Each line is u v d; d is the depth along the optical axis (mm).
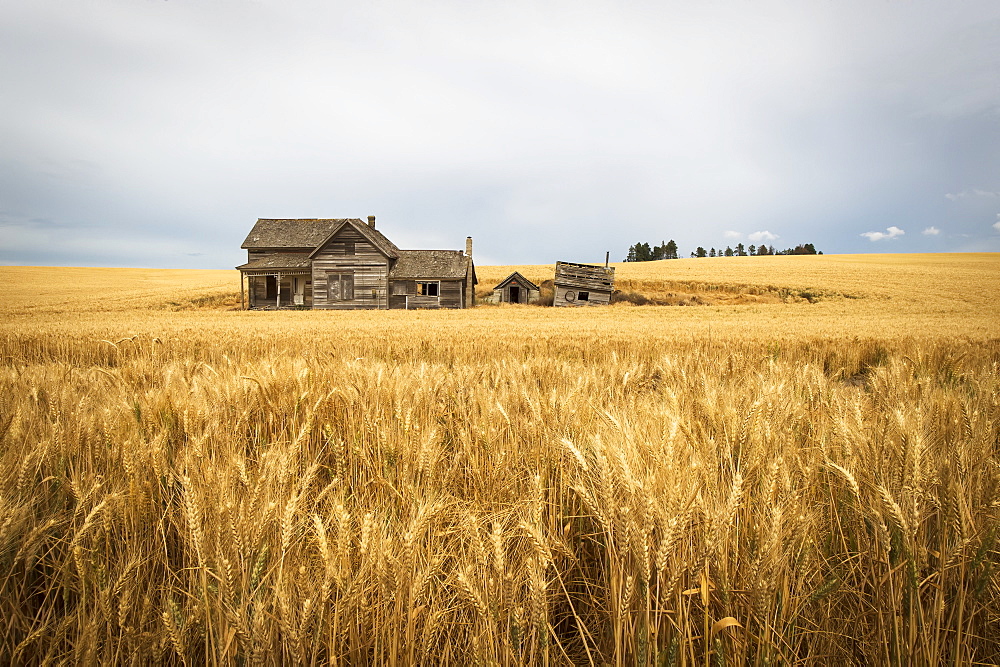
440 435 3213
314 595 1785
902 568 1859
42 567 2359
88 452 2867
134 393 4020
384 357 11500
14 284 68438
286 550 1909
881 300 48094
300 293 44656
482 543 1974
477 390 4348
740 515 2064
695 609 1904
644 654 1722
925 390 4430
